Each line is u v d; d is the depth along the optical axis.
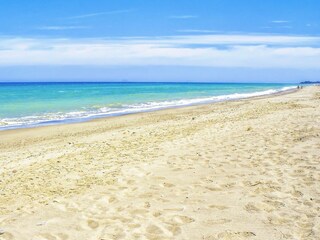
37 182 8.13
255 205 5.95
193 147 10.39
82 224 5.52
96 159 10.05
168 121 19.88
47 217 5.85
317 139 10.26
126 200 6.47
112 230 5.24
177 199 6.40
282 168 7.88
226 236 4.91
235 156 9.07
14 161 11.27
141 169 8.39
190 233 5.04
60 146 13.66
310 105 22.44
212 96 50.12
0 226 5.54
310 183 6.84
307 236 4.79
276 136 11.08
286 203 5.98
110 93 59.44
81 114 26.45
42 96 50.00
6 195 7.27
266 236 4.86
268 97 41.53
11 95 52.72
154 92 64.19
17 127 20.22
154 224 5.38
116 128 18.56
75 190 7.23
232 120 16.50
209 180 7.36
